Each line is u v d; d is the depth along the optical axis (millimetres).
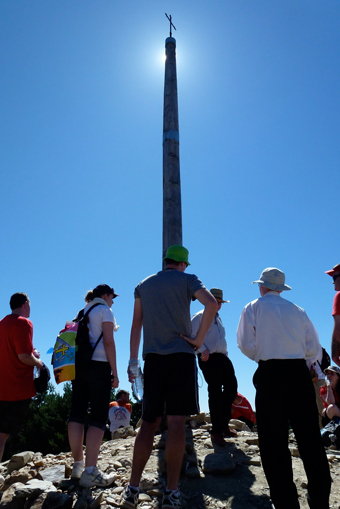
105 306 3592
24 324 3572
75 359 3352
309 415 2645
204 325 2924
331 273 3443
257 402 2740
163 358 2895
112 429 5613
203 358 4125
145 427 2820
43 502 2854
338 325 3125
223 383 4320
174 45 6027
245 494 2990
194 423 5059
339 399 4574
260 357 2842
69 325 3545
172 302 3008
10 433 3404
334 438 4340
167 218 4762
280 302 2986
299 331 2865
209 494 3004
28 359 3494
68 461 3768
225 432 4449
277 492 2508
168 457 2666
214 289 4570
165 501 2604
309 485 2533
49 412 25797
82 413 3346
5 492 3141
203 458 3529
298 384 2705
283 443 2582
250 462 3535
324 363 5344
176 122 5344
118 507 2809
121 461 3578
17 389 3461
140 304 3258
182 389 2783
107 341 3414
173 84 5613
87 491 2979
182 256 3340
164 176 5027
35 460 3836
